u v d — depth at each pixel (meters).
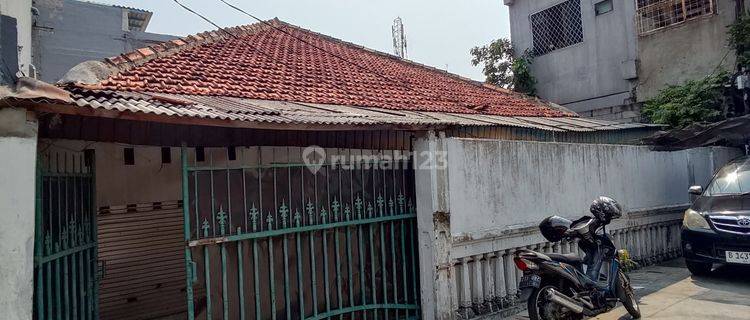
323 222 4.54
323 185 4.59
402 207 5.07
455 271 4.98
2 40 4.10
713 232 6.34
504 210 5.50
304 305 4.39
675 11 11.92
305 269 4.43
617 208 5.02
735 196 6.61
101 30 11.44
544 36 14.69
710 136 7.90
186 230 3.77
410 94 8.83
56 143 3.97
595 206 5.06
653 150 8.10
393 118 4.98
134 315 5.48
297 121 3.91
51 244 3.26
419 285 5.02
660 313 5.17
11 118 2.83
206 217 3.90
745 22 10.09
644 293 6.05
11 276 2.78
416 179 4.95
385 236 4.97
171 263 5.71
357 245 4.79
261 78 7.30
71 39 10.98
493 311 5.26
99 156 5.21
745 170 7.11
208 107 4.11
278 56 9.01
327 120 4.15
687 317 4.98
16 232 2.81
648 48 12.26
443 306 4.76
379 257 4.91
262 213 4.19
